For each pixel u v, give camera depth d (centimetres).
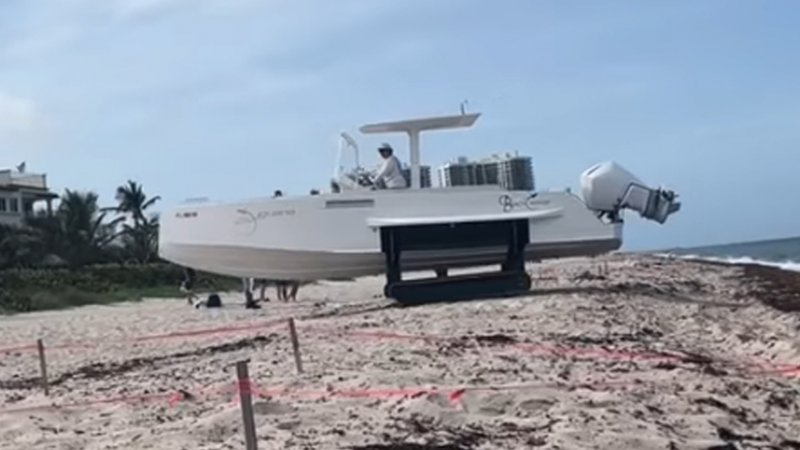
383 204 1920
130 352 1508
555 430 664
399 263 1900
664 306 1819
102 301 3512
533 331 1322
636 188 2081
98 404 900
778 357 1129
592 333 1307
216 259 1944
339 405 778
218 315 2288
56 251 5159
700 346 1250
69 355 1534
